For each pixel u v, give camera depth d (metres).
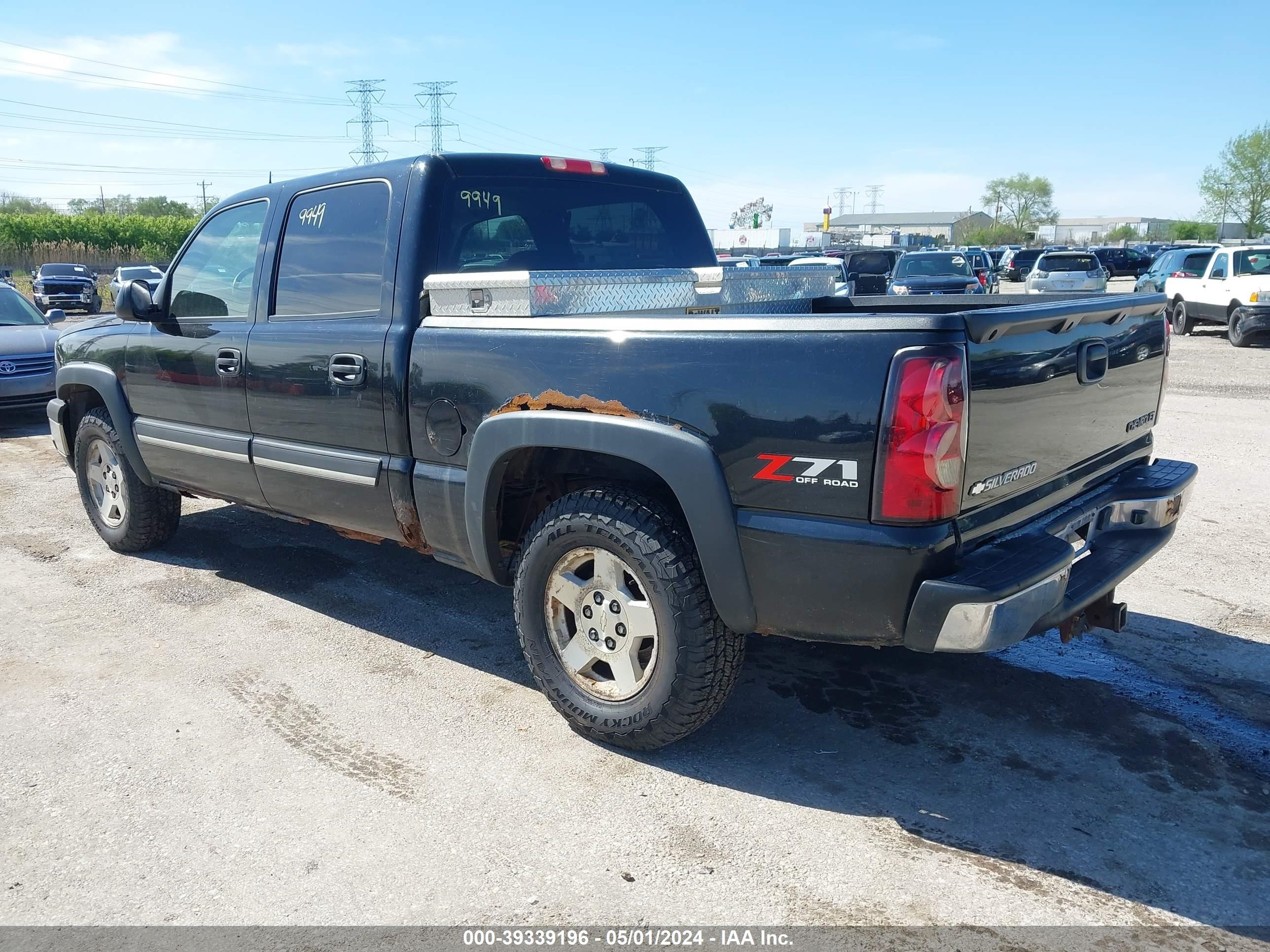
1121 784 3.14
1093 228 141.12
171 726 3.58
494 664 4.11
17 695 3.83
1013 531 2.95
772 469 2.76
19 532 6.12
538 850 2.82
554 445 3.16
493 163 3.99
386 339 3.70
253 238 4.42
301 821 2.98
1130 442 3.66
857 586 2.69
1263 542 5.65
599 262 4.39
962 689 3.82
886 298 4.85
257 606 4.78
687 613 3.02
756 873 2.71
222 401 4.48
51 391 10.00
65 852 2.84
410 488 3.74
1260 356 15.31
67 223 56.59
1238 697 3.75
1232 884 2.64
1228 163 68.44
